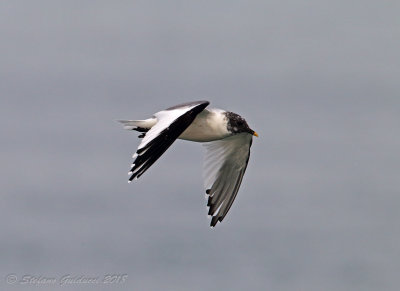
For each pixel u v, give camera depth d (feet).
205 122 47.47
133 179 36.96
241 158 49.83
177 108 40.42
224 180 50.39
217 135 48.06
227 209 50.60
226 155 49.80
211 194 50.37
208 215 50.37
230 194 50.62
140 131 45.29
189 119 39.11
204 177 50.14
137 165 37.27
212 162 50.03
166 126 38.45
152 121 44.86
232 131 48.06
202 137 48.19
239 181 50.49
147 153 37.65
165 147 38.24
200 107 39.65
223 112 48.21
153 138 37.93
